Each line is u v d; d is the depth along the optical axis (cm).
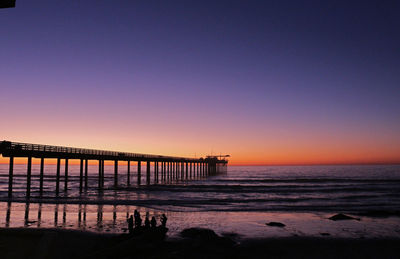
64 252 1121
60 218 1906
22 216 1961
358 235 1623
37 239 1091
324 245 1420
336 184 5419
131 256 1083
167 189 4131
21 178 8006
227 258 1145
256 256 1235
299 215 2216
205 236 1391
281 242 1454
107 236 1393
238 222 1920
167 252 1160
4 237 1095
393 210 2458
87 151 3369
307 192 3997
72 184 5641
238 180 6988
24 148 2464
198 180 7044
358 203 2878
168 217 2041
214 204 2692
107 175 10038
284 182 6259
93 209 2281
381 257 1258
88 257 1029
